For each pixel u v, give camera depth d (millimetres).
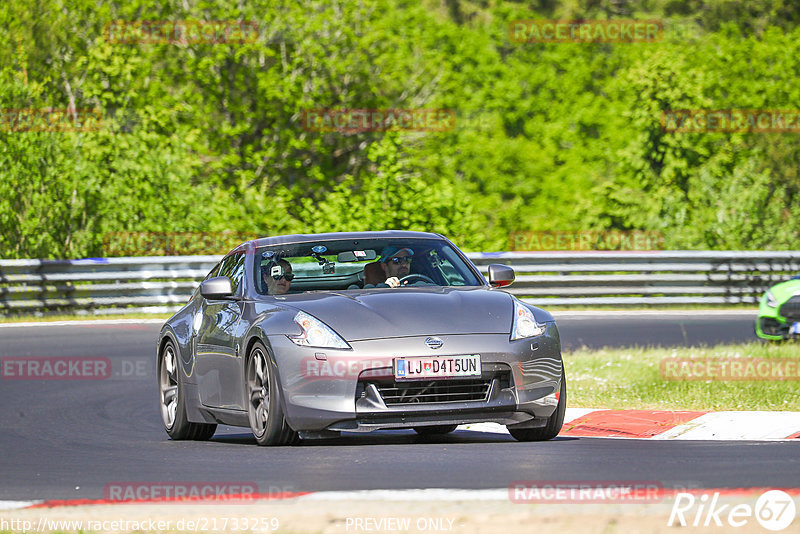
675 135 113375
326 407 24812
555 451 24547
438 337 25219
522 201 135750
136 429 33750
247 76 115625
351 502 17953
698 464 22172
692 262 77312
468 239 88062
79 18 107188
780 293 55500
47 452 28344
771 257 78125
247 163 114125
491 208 133250
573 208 121062
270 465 23031
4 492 21406
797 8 154375
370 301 26562
